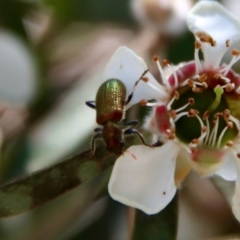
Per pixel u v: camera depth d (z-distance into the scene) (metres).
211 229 0.12
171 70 0.09
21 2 0.11
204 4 0.09
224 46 0.09
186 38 0.11
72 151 0.10
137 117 0.10
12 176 0.11
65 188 0.09
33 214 0.11
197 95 0.09
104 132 0.09
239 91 0.09
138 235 0.09
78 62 0.12
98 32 0.12
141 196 0.09
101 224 0.11
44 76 0.11
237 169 0.09
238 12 0.11
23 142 0.11
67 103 0.11
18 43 0.12
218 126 0.09
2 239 0.11
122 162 0.09
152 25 0.11
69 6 0.11
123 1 0.11
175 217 0.09
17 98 0.11
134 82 0.09
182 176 0.09
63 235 0.11
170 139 0.09
